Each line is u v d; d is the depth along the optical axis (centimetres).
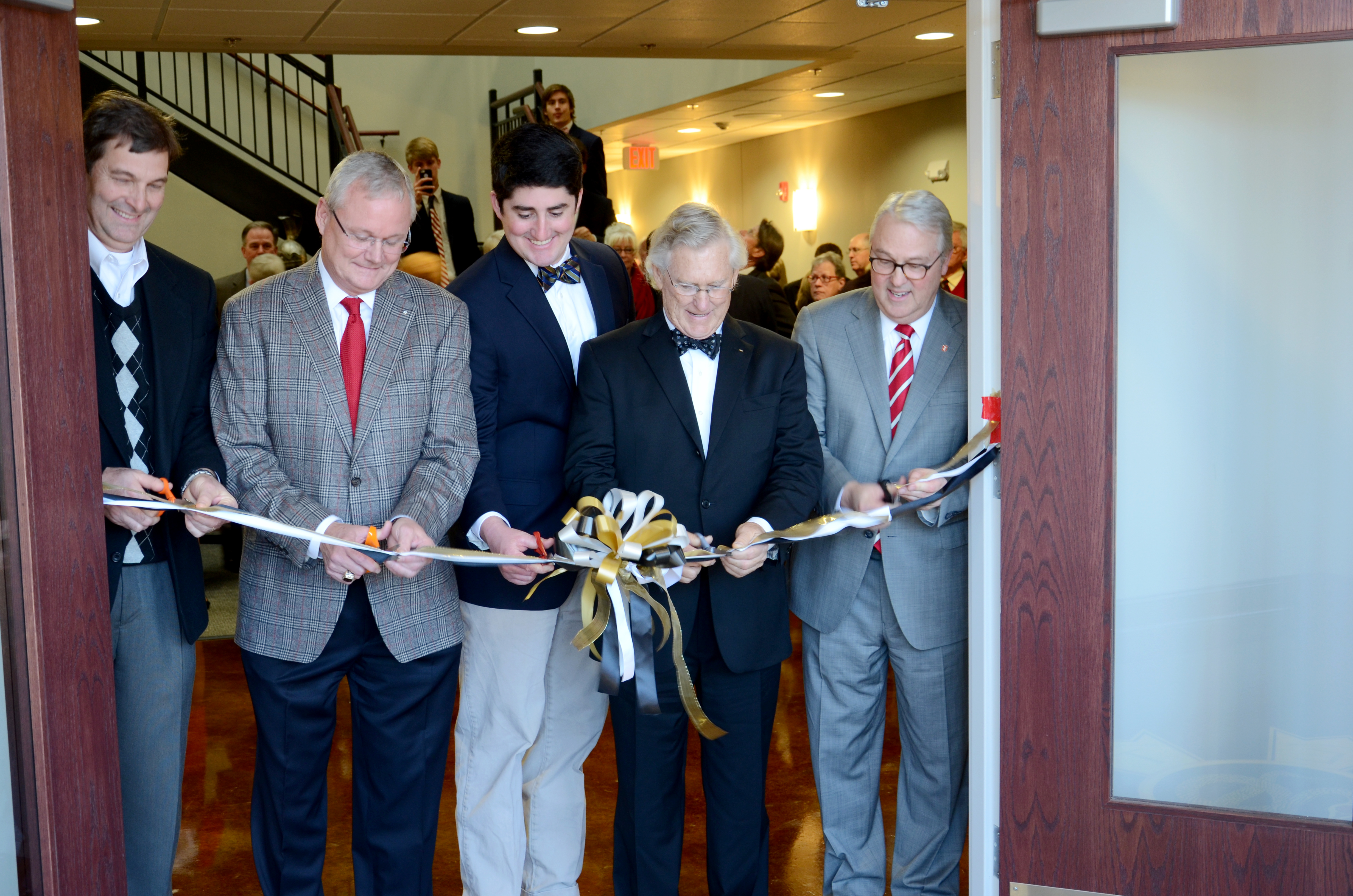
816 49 689
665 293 235
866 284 553
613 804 339
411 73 1052
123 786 232
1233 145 207
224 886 292
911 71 761
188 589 231
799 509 238
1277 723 217
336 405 229
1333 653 213
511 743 257
